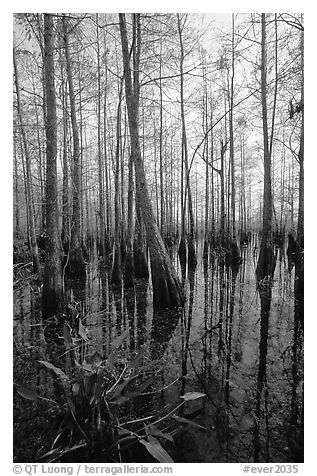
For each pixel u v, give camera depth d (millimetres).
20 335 3795
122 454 1804
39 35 5738
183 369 2881
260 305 4957
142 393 2430
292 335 3637
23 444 1888
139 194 4984
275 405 2301
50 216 4438
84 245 10750
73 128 7492
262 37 7027
